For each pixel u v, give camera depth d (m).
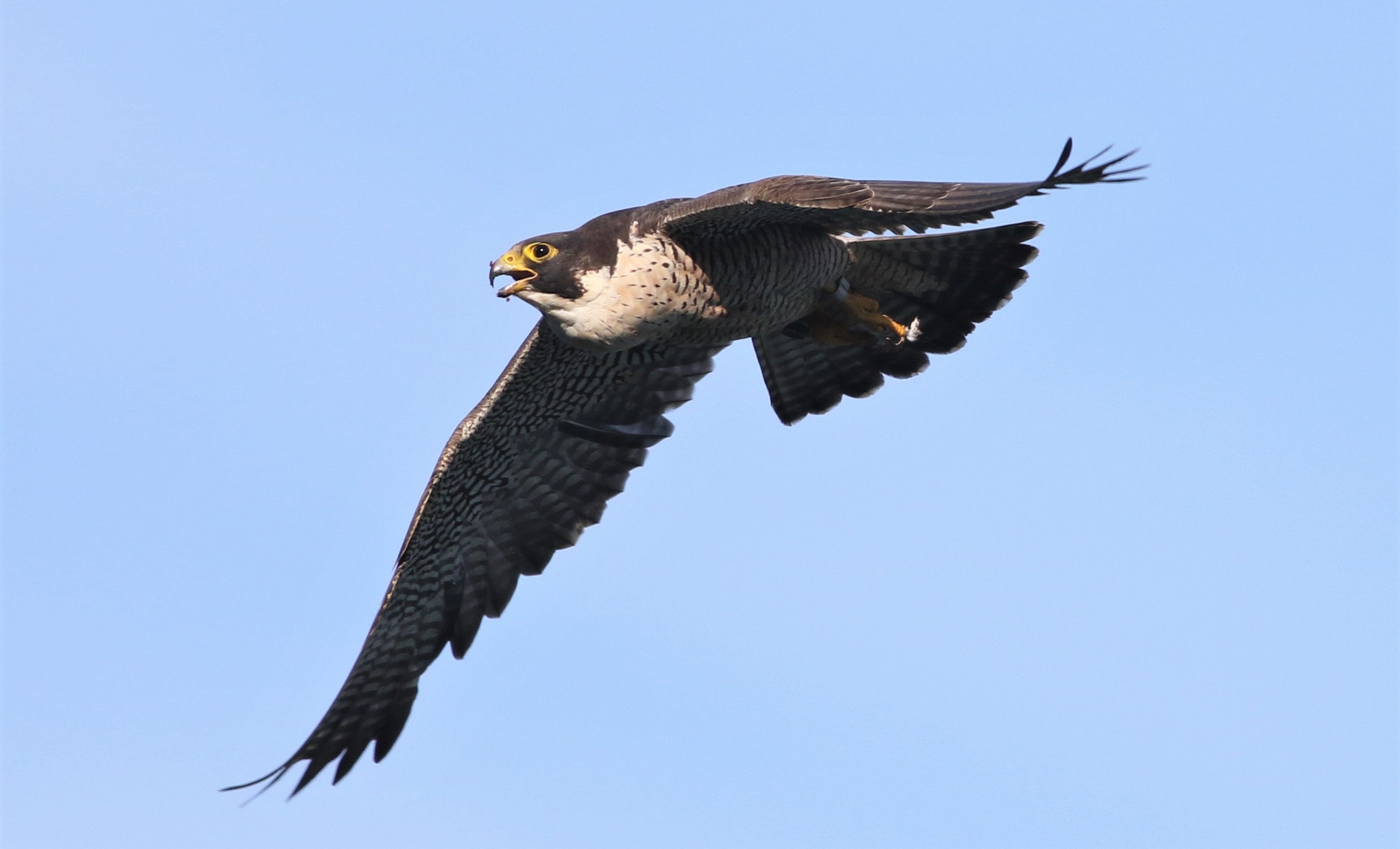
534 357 14.24
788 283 12.99
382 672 14.77
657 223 12.49
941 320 14.61
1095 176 10.05
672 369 14.88
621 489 15.14
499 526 15.27
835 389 15.13
